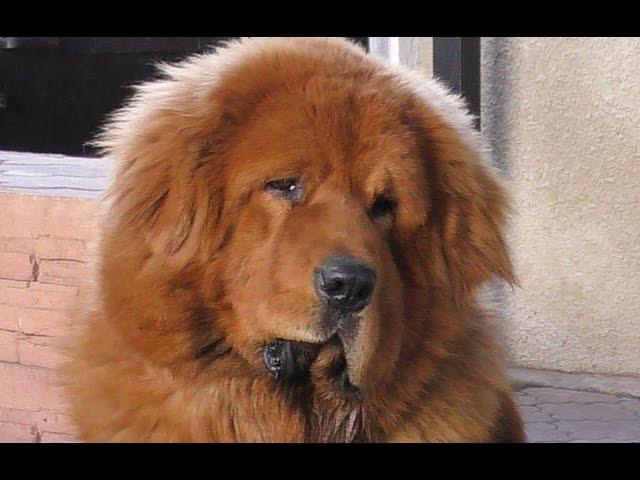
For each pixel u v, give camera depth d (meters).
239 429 3.32
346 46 3.57
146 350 3.23
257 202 3.16
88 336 3.38
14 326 5.20
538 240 6.88
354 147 3.18
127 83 9.39
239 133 3.21
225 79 3.29
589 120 6.66
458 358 3.52
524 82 6.76
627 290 6.73
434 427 3.46
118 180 3.29
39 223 5.06
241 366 3.28
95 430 3.33
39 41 9.25
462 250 3.51
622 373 6.80
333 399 3.36
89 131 9.45
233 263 3.18
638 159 6.59
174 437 3.26
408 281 3.36
